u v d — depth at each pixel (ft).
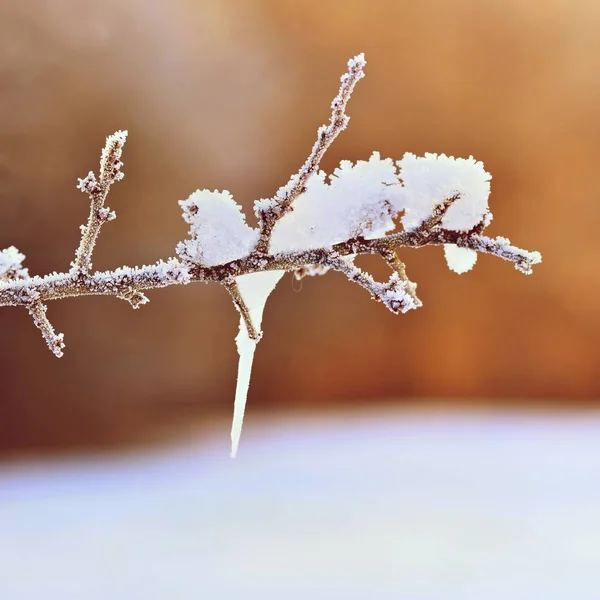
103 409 15.71
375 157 2.74
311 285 18.92
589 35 18.01
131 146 16.46
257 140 18.37
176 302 16.98
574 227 18.98
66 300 15.51
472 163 2.71
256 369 18.76
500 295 19.38
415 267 19.24
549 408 18.71
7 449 14.47
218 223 2.71
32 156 15.17
